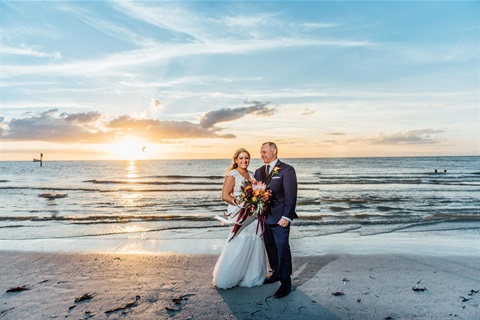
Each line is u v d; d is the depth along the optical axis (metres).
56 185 26.44
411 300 3.98
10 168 75.88
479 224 9.88
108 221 10.64
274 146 4.45
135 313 3.61
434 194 19.70
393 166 73.06
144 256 5.87
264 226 4.38
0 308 3.75
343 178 34.25
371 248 6.73
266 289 4.32
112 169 67.62
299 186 25.11
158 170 61.88
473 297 4.08
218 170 60.78
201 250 6.52
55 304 3.85
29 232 8.91
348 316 3.56
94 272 5.00
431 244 7.19
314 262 5.56
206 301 3.93
